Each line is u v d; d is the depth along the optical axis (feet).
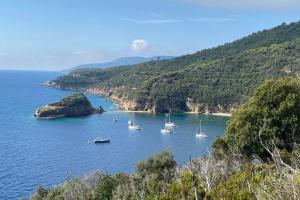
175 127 619.26
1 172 340.59
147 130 597.52
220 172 102.12
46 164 374.63
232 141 153.89
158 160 185.26
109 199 151.02
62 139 515.50
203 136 538.47
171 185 57.98
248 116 149.48
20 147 455.63
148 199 102.73
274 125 144.46
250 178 60.95
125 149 461.37
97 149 458.50
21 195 280.31
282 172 40.29
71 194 155.63
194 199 54.95
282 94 148.66
